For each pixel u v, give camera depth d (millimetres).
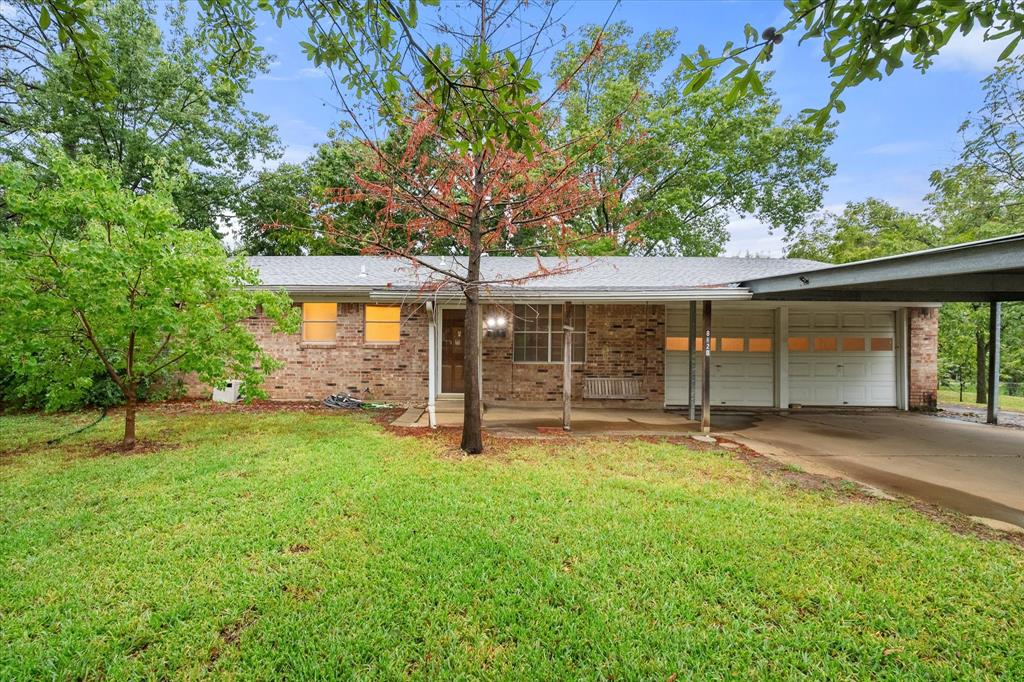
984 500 4574
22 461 5484
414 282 9492
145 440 6613
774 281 7660
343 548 3377
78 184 5141
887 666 2293
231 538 3484
